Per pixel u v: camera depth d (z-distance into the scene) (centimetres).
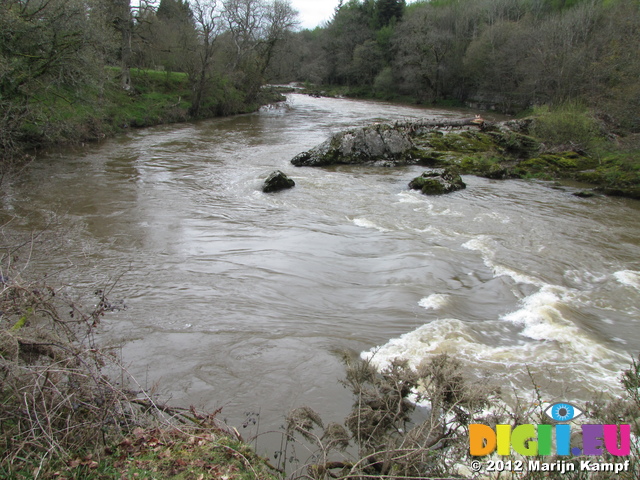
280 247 1009
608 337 679
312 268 900
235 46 4159
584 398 520
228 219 1204
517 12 5381
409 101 5903
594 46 3466
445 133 2511
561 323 698
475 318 728
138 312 703
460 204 1408
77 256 908
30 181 1470
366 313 730
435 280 850
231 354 603
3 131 1324
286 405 502
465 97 5569
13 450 322
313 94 6506
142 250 966
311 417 437
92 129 2294
